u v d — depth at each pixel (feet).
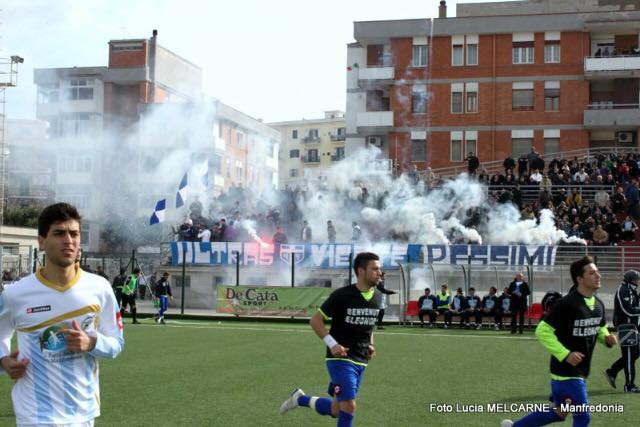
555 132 165.68
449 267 107.34
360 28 173.99
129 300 96.58
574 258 116.26
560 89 166.09
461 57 170.91
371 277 27.07
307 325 94.89
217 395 39.93
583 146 164.55
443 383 45.06
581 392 25.34
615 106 163.32
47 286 17.98
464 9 189.16
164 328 88.17
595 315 25.63
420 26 172.04
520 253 110.42
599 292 113.29
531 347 68.85
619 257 113.50
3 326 18.12
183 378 46.19
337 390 26.71
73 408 17.83
